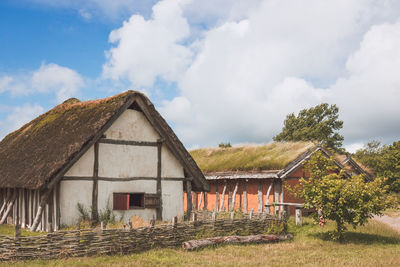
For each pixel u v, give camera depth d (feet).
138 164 53.98
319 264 33.65
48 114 64.54
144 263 32.76
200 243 39.91
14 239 32.35
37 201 48.34
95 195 49.29
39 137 56.13
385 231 51.16
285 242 45.44
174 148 57.41
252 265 33.17
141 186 53.98
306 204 46.44
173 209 56.80
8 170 52.06
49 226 33.96
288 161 66.49
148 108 54.44
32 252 32.78
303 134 159.22
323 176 46.26
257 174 69.10
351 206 44.27
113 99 53.16
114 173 51.44
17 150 57.47
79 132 49.44
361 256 37.24
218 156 84.07
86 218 48.08
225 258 35.83
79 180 48.32
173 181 57.26
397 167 100.83
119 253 36.11
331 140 157.79
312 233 49.47
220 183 78.54
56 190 46.60
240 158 75.41
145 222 50.60
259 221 48.83
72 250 34.17
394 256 36.83
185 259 34.91
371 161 112.57
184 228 41.78
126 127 53.36
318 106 165.27
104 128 49.65
